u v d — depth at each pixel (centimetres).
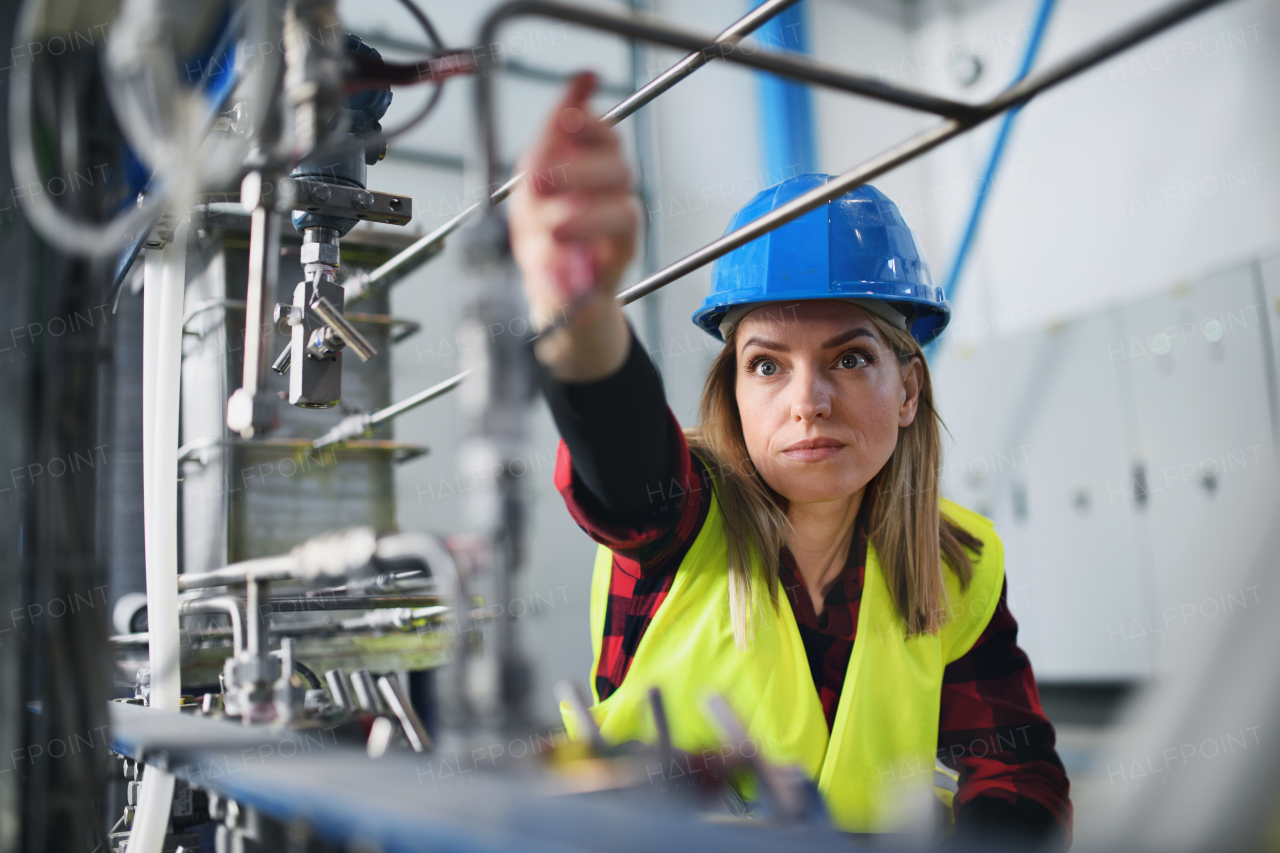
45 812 59
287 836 61
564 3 42
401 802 44
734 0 491
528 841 36
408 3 76
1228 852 21
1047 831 85
